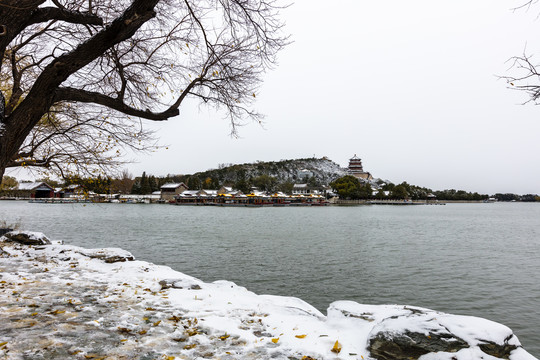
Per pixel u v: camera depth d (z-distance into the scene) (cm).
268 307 629
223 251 2695
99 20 544
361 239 3569
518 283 1789
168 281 768
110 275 833
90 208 10888
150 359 388
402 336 402
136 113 595
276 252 2667
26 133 476
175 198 14412
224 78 675
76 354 390
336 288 1666
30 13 451
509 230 4919
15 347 400
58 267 898
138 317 534
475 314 1345
